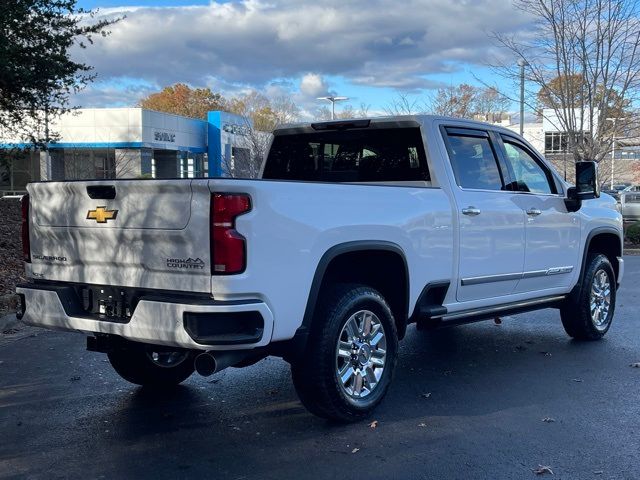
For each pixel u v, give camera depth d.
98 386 5.88
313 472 4.06
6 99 13.55
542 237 6.70
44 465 4.17
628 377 6.10
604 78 16.42
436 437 4.61
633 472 4.05
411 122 5.90
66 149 37.97
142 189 4.29
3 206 16.97
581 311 7.41
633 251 18.48
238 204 4.05
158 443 4.54
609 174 23.33
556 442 4.52
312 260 4.45
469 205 5.84
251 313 4.12
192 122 43.62
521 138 6.86
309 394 4.66
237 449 4.43
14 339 7.64
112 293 4.54
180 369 5.77
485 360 6.75
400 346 7.42
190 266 4.13
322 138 6.55
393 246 5.05
